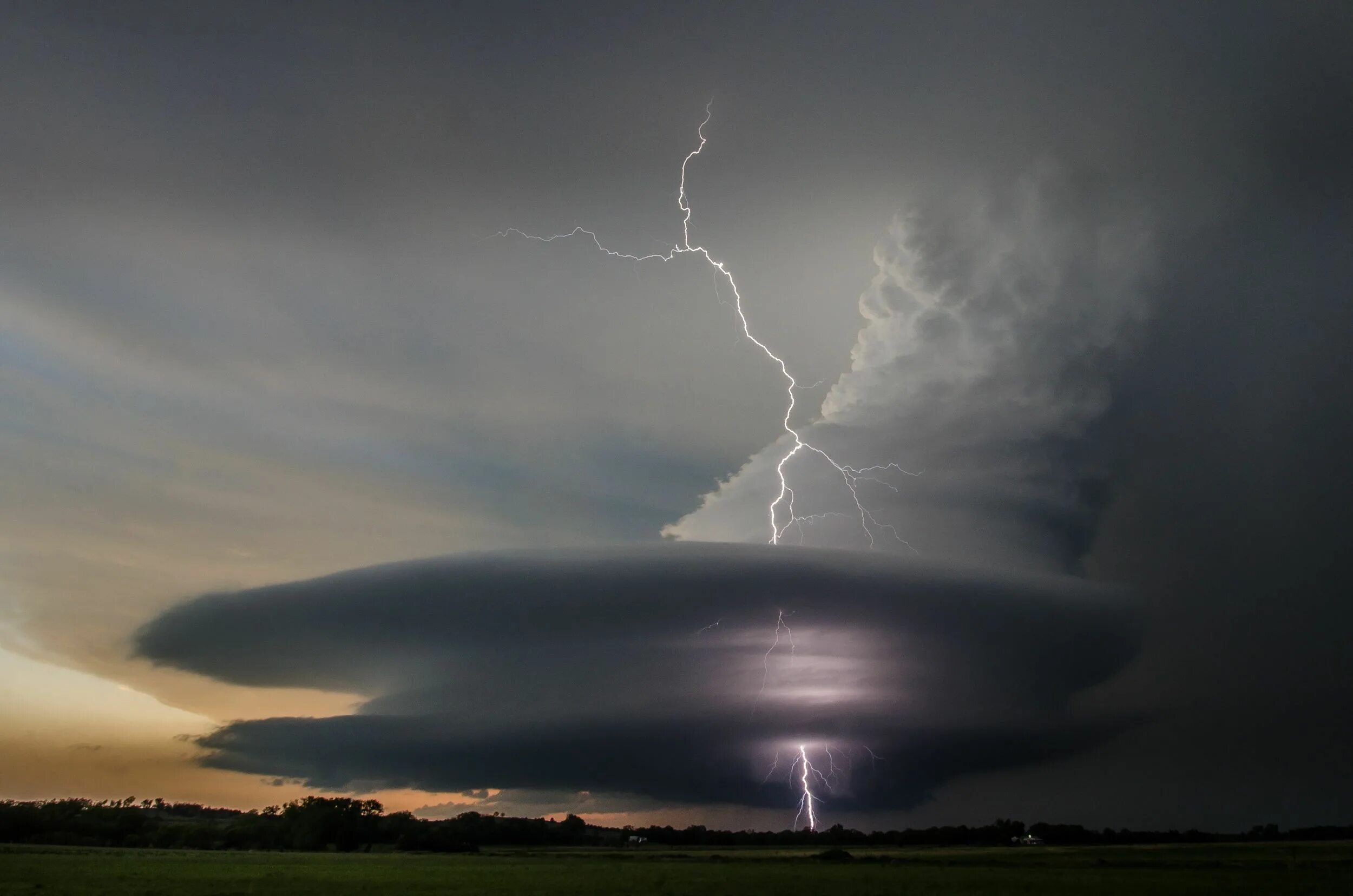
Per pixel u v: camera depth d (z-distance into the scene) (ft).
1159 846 270.05
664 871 175.94
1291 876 157.28
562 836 361.51
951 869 182.60
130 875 151.33
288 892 125.29
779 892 129.59
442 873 167.22
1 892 121.08
